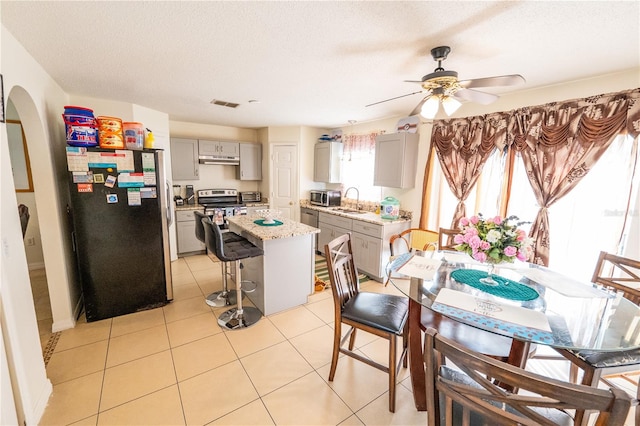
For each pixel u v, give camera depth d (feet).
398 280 5.72
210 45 6.02
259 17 4.93
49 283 7.59
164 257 9.18
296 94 9.69
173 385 5.92
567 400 2.26
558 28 5.01
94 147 7.82
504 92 8.98
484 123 9.56
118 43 5.94
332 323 8.57
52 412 5.18
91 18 4.99
